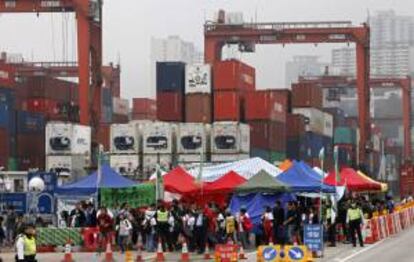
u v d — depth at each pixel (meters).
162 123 91.69
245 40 143.38
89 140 95.12
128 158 90.94
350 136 154.88
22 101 115.75
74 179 88.19
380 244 57.41
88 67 104.81
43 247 52.41
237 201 56.84
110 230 50.72
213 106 106.88
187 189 57.94
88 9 105.38
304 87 134.50
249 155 94.75
